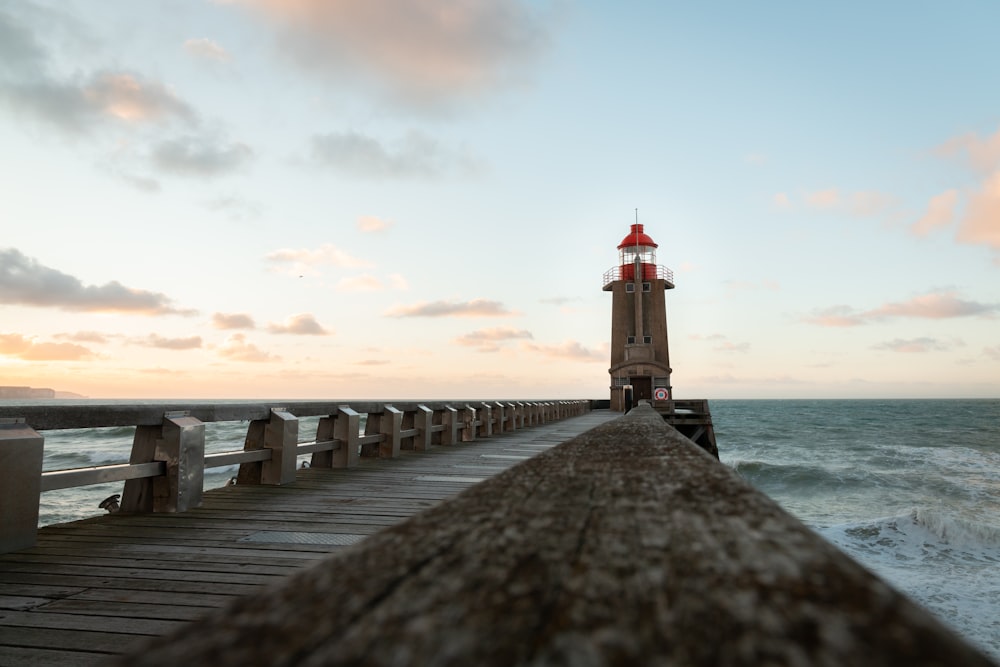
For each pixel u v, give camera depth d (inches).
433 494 263.7
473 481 302.5
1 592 134.3
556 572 21.5
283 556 164.7
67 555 164.6
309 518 213.3
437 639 16.0
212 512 223.5
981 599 428.5
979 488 1018.1
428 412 471.8
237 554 166.6
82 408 191.9
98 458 1236.5
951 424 2923.2
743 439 2161.7
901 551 563.5
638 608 17.6
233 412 262.1
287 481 292.2
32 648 105.8
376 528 198.1
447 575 21.7
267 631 17.0
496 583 20.6
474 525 29.2
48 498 813.9
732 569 20.6
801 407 6481.3
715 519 28.3
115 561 159.2
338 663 14.5
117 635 111.4
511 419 753.0
